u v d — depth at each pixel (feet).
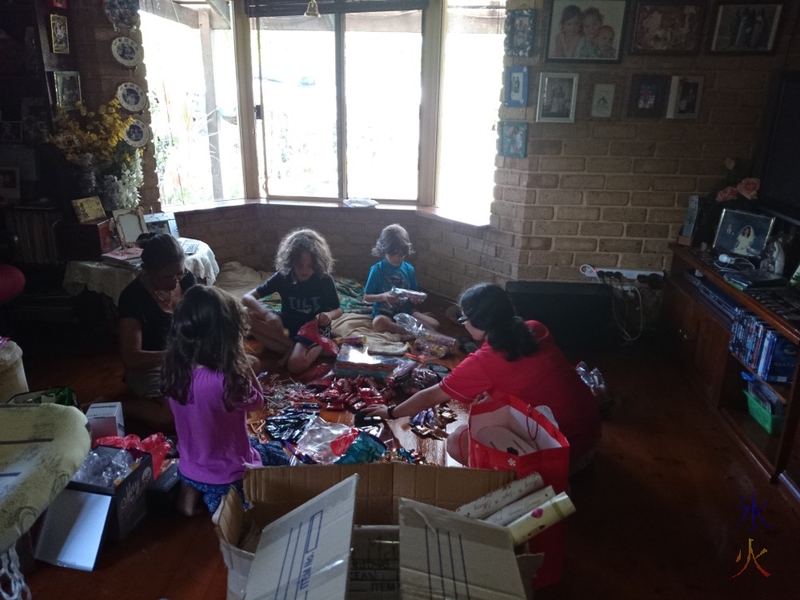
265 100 13.67
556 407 6.39
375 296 10.93
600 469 7.64
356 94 13.29
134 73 11.35
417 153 13.47
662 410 9.09
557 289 11.01
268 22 13.11
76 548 5.85
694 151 10.70
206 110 13.99
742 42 9.98
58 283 11.25
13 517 3.62
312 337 9.86
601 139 10.85
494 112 12.34
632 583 5.86
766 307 7.43
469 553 3.34
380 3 12.39
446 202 13.56
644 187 11.01
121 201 10.98
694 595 5.74
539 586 5.27
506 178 11.63
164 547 6.14
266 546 3.60
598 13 10.14
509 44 10.73
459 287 13.16
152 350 8.12
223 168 14.20
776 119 9.37
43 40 10.15
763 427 8.26
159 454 6.99
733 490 7.29
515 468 4.89
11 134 10.68
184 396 5.79
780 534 6.57
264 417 8.41
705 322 9.34
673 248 10.64
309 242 9.98
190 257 10.46
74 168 10.66
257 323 10.30
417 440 7.98
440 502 4.38
